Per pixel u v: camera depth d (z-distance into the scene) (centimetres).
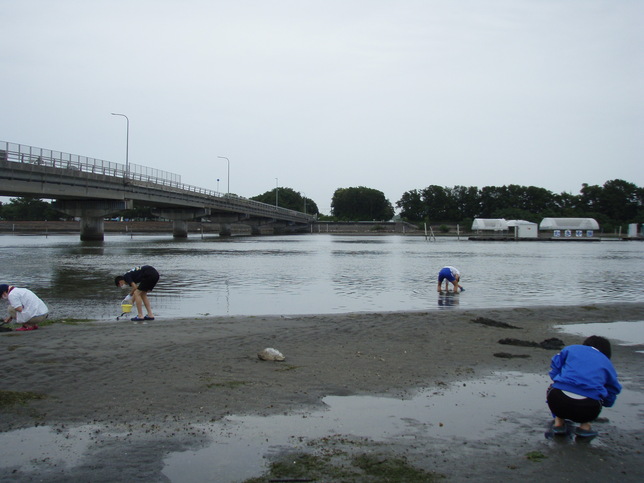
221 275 3139
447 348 1234
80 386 888
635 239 12450
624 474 615
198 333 1342
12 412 768
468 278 3136
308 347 1212
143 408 793
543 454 665
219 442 682
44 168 5241
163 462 626
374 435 714
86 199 7444
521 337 1388
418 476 601
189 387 892
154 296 2214
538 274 3441
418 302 2111
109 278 2823
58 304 1944
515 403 852
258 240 10456
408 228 19038
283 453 654
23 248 5881
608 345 780
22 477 586
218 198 10244
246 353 1140
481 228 12912
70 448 659
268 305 1991
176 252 5522
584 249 7688
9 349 1130
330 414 786
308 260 4594
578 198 19888
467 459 647
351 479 592
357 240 11069
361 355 1148
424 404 840
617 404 860
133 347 1167
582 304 2091
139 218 17862
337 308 1930
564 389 719
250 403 823
